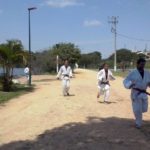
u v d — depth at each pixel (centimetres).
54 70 6619
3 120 1525
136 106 1235
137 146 1032
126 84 1227
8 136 1223
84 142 1077
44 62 6538
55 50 6594
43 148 1041
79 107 1733
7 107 1925
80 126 1294
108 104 1858
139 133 1177
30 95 2489
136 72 1224
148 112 1570
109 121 1377
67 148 1027
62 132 1212
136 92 1230
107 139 1104
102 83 1931
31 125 1370
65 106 1766
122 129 1232
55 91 2658
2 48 2903
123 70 7981
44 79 4603
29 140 1145
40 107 1784
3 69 2941
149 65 6769
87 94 2364
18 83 3656
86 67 12688
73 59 6594
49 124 1362
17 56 2938
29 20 3684
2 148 1076
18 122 1450
